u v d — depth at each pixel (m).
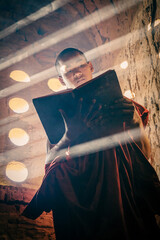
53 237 2.80
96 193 2.10
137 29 3.77
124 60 4.27
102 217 1.99
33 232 2.72
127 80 4.07
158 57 3.00
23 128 4.59
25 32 5.39
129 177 2.29
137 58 3.71
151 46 3.22
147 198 2.25
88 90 2.29
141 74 3.51
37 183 4.02
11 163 4.04
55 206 2.17
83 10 5.01
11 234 2.58
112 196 2.07
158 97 2.96
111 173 2.20
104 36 5.04
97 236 1.92
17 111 4.75
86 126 2.37
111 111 2.33
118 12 4.38
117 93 2.29
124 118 2.35
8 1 5.13
